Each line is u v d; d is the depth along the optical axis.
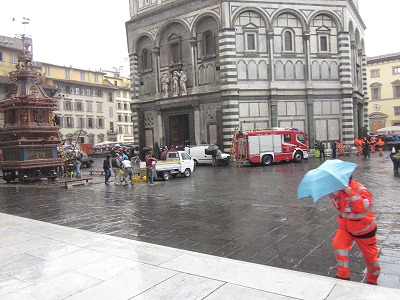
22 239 8.68
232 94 35.12
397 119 71.31
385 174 20.19
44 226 10.02
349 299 4.84
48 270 6.51
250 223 10.26
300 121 37.22
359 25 46.38
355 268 6.65
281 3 36.47
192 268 6.28
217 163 31.92
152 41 40.72
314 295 5.02
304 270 6.67
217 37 36.31
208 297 5.12
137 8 42.47
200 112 37.72
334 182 5.30
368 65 74.12
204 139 37.59
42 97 23.00
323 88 37.75
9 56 55.66
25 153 21.89
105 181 21.58
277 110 36.53
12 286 5.83
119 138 83.06
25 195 17.53
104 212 12.76
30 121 22.16
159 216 11.76
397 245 7.87
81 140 73.94
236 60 35.62
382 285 5.90
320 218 10.48
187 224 10.48
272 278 5.68
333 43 38.12
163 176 22.42
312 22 37.53
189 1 37.38
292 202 13.19
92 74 78.62
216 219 10.97
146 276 6.01
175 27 39.25
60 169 26.77
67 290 5.60
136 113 42.66
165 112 40.41
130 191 18.16
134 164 36.91
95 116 77.38
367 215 5.48
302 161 32.53
